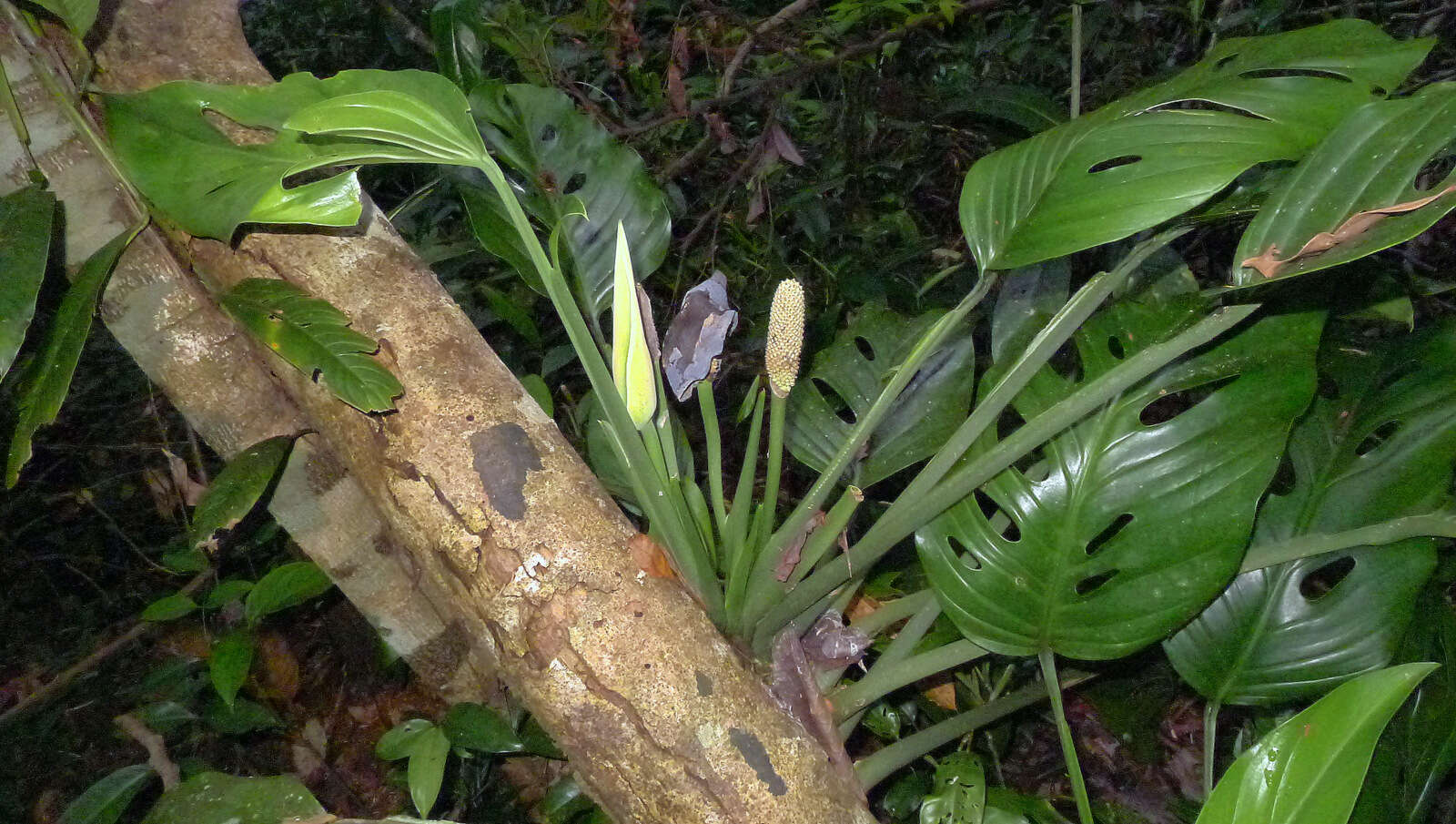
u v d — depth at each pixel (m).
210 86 0.97
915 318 1.55
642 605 0.96
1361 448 1.39
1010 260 0.99
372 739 1.88
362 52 3.39
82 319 0.96
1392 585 1.29
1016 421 1.79
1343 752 0.88
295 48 3.38
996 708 1.34
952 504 1.10
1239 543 1.16
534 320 2.14
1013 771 2.06
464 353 1.04
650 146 2.47
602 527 0.99
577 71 2.56
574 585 0.96
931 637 1.51
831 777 0.98
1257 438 1.18
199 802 1.05
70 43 1.04
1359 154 0.91
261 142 1.05
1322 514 1.29
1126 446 1.20
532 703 0.98
